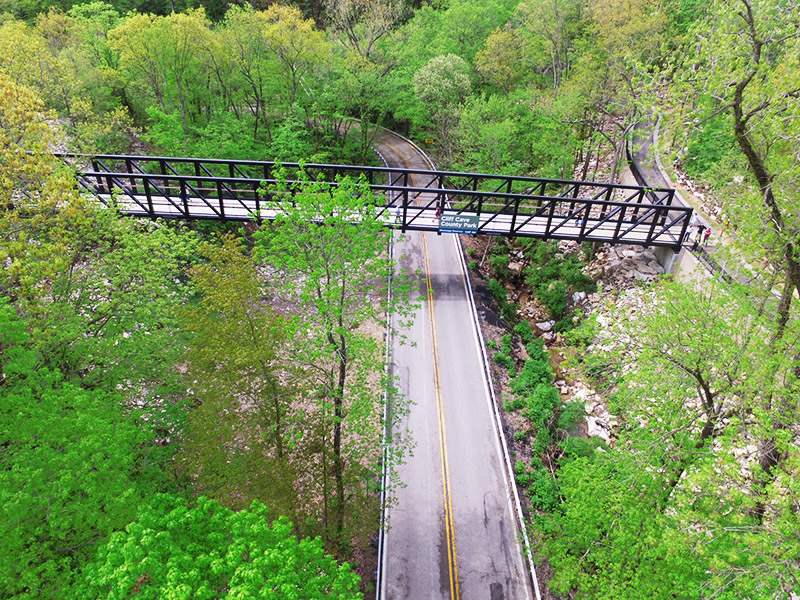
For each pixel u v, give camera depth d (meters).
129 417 16.41
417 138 54.53
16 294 16.36
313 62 43.69
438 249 36.88
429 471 23.33
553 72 45.56
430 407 25.98
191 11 44.41
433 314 31.28
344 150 49.91
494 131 35.06
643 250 32.19
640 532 14.93
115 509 12.99
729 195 25.89
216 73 43.59
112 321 19.36
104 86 39.66
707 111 15.19
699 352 14.09
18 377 14.81
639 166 36.78
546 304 33.34
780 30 13.44
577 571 16.28
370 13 50.53
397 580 19.70
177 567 10.33
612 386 25.31
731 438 12.42
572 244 35.91
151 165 40.91
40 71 32.69
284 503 15.77
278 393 17.06
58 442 13.23
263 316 17.02
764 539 10.64
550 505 22.00
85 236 18.72
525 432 25.17
